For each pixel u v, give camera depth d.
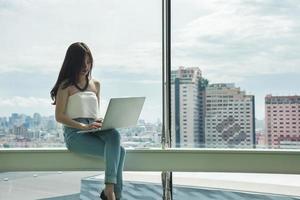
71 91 2.50
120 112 2.36
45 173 2.95
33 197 2.94
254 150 2.84
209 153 2.86
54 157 2.78
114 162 2.35
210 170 2.85
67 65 2.50
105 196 2.34
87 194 2.94
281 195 2.95
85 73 2.53
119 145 2.41
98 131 2.46
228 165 2.85
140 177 2.98
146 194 2.97
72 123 2.45
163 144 2.97
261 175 2.97
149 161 2.84
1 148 2.84
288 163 2.81
